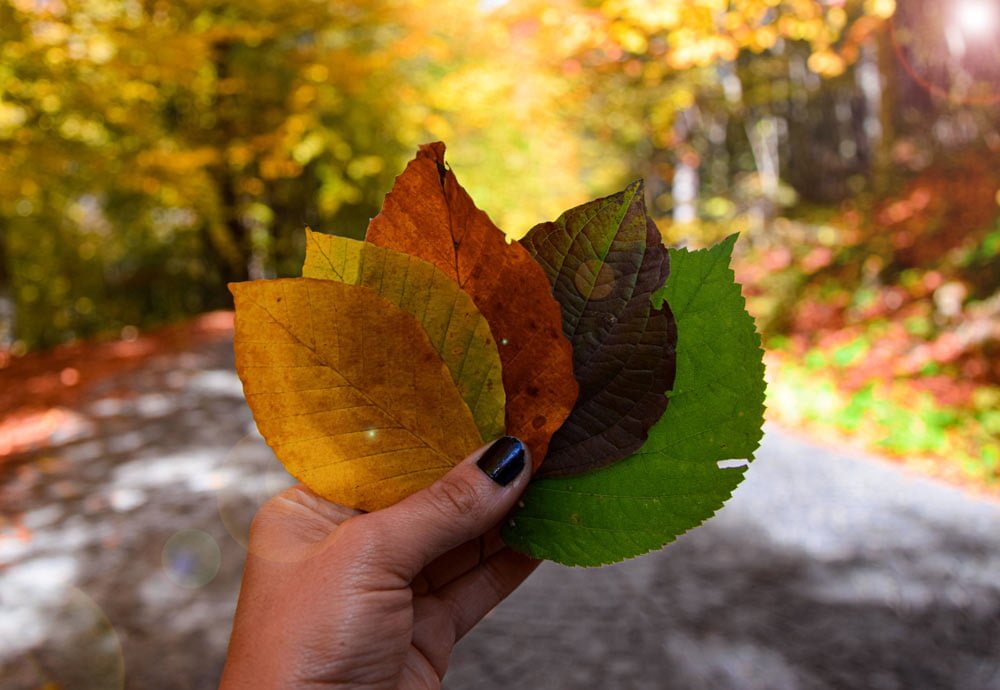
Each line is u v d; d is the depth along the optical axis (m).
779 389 8.27
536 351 0.61
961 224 9.91
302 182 15.87
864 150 19.06
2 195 9.23
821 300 10.50
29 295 14.67
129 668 3.57
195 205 12.67
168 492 5.77
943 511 4.99
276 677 0.80
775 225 14.32
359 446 0.61
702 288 0.63
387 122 12.58
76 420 8.13
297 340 0.60
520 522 0.64
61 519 5.40
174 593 4.25
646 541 0.61
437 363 0.61
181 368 10.70
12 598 4.28
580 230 0.63
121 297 16.69
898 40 11.65
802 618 3.78
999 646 3.43
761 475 5.90
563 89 11.12
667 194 16.83
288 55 11.94
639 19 6.73
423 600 0.95
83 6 8.48
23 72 8.22
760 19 7.16
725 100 16.31
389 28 12.21
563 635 3.69
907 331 8.46
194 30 10.45
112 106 9.48
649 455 0.62
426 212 0.61
